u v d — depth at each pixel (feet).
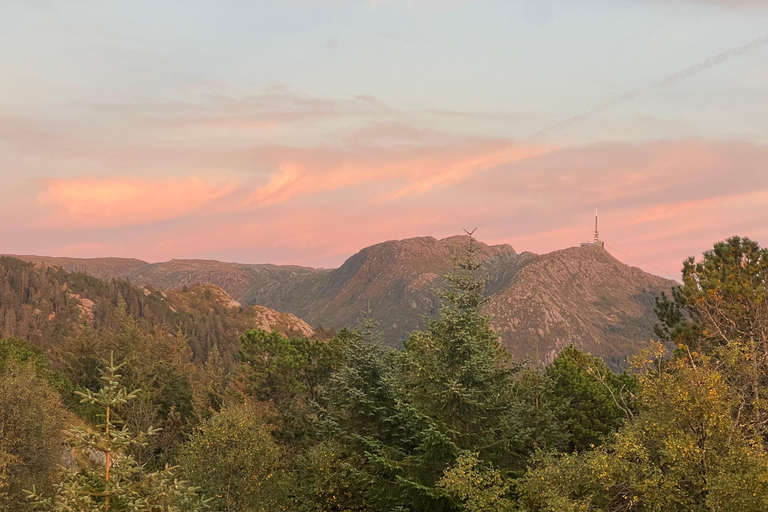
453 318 94.32
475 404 91.45
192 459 98.89
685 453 60.90
